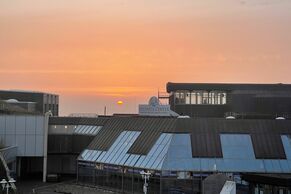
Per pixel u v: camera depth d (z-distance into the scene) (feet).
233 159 268.00
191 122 282.97
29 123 351.05
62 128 368.68
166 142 275.59
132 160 286.66
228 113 431.84
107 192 290.35
